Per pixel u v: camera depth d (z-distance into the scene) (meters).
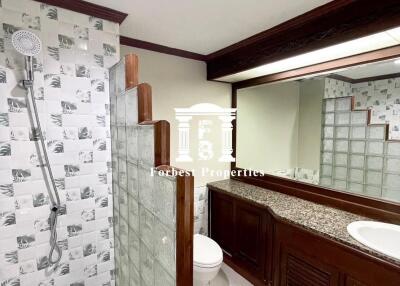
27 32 1.18
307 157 2.10
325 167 1.98
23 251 1.37
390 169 1.61
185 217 0.85
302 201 2.02
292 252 1.67
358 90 1.74
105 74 1.59
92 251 1.63
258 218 2.07
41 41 1.35
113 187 1.67
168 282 0.95
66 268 1.53
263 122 2.45
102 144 1.62
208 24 1.76
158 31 1.89
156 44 2.17
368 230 1.49
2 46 1.25
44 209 1.42
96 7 1.48
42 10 1.35
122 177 1.48
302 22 1.62
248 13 1.59
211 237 2.67
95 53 1.54
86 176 1.57
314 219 1.62
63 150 1.47
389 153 1.61
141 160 1.18
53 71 1.41
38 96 1.37
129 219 1.40
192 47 2.26
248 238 2.19
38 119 1.34
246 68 2.12
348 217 1.66
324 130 1.97
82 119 1.53
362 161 1.75
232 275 2.31
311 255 1.54
